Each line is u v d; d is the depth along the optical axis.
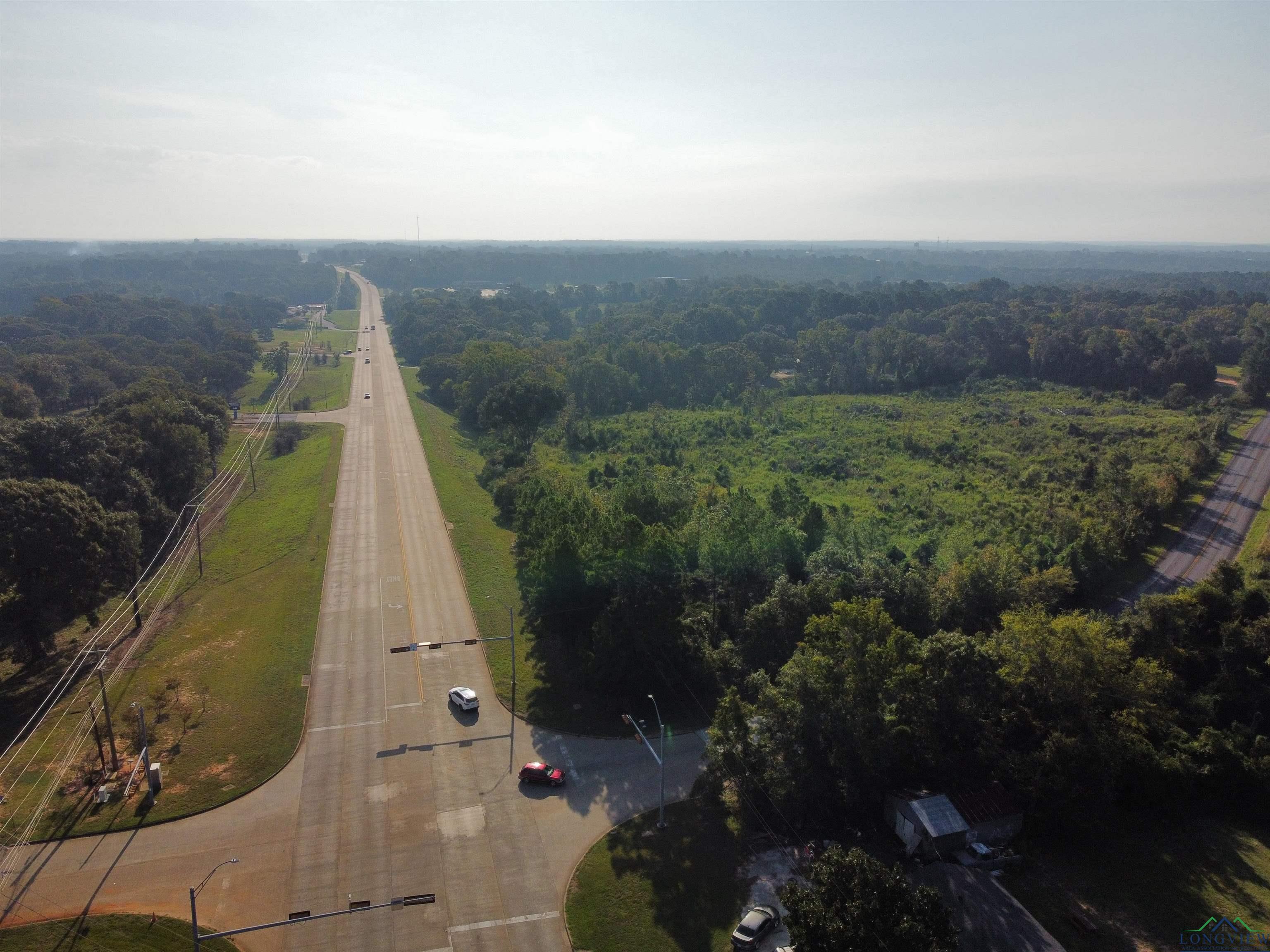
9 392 150.75
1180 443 137.62
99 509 79.56
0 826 52.59
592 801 56.91
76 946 43.84
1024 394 195.00
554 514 77.19
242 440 155.62
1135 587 88.06
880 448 149.12
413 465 137.62
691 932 45.88
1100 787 51.16
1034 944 43.56
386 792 57.41
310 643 77.50
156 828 53.22
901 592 71.25
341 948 44.62
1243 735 59.09
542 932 46.06
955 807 51.59
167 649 76.31
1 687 70.62
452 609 85.31
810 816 53.81
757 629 68.38
